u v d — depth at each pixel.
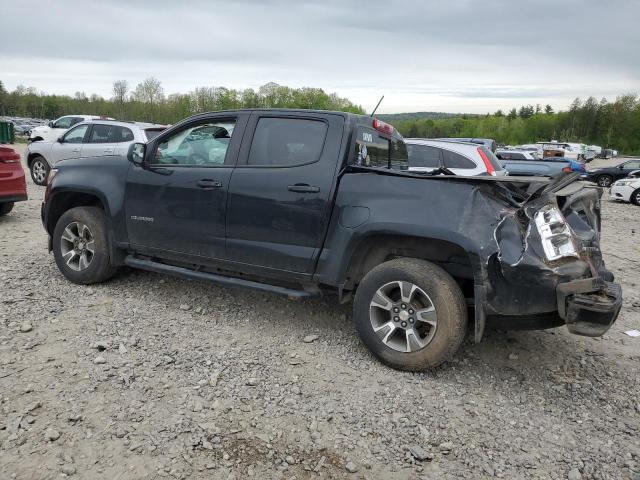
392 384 3.59
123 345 3.95
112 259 5.07
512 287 3.35
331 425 3.10
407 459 2.84
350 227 3.81
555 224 3.30
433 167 8.30
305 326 4.54
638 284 6.50
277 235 4.14
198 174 4.49
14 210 9.66
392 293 3.86
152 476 2.60
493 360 4.06
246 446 2.88
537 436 3.09
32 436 2.84
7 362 3.61
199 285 5.42
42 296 4.88
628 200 17.92
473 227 3.43
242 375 3.62
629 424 3.26
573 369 3.98
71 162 5.43
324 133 4.10
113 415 3.06
